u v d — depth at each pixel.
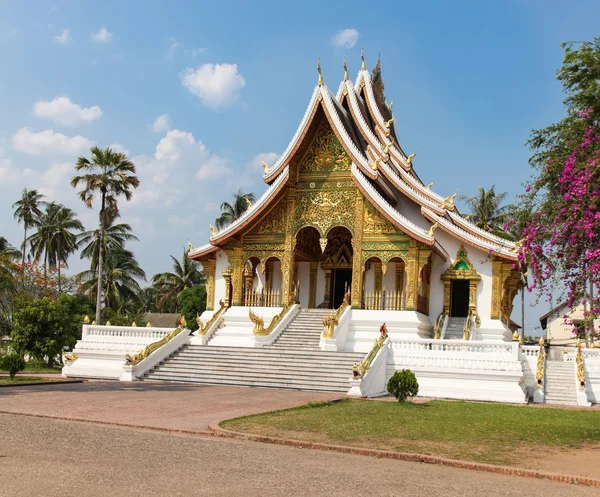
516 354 22.00
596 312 12.63
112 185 40.62
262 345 26.47
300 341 27.11
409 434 12.46
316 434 12.00
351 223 29.83
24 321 35.88
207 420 13.44
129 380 23.92
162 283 68.56
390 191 31.67
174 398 17.62
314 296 33.34
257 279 33.56
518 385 21.64
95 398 17.00
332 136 30.66
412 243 28.59
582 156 13.25
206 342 29.03
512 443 11.99
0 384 20.52
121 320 52.09
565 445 12.05
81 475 8.00
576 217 12.78
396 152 35.00
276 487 7.86
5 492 7.10
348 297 29.47
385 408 16.67
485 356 22.31
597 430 14.23
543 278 13.51
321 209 30.36
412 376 18.58
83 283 56.31
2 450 9.42
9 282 43.84
